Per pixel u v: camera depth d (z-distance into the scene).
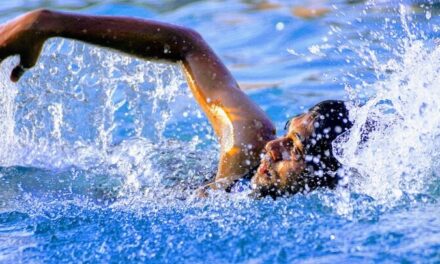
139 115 12.50
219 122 10.27
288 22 19.56
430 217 8.19
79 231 8.52
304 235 7.96
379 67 12.34
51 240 8.29
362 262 7.29
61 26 9.90
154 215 8.91
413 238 7.68
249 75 16.97
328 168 8.96
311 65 16.70
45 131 11.88
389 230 7.88
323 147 8.91
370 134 9.19
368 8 18.03
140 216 8.90
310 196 8.91
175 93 12.06
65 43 14.12
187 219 8.68
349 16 18.34
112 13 21.38
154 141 12.30
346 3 19.53
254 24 19.95
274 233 8.06
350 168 8.99
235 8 21.50
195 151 11.76
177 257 7.74
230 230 8.23
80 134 12.08
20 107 11.62
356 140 9.03
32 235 8.46
